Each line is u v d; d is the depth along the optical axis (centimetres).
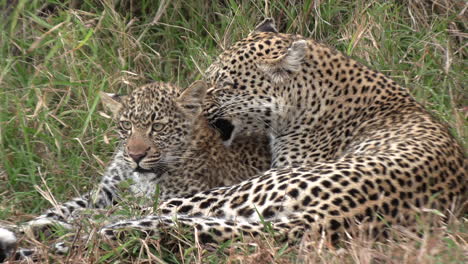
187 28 1391
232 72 1120
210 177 1103
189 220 884
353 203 879
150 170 1079
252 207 909
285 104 1112
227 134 1143
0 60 1258
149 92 1094
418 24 1392
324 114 1108
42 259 884
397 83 1247
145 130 1078
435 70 1316
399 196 902
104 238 880
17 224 1012
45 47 1312
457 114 1184
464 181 980
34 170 1126
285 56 1098
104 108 1220
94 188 1104
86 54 1329
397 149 969
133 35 1388
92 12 1388
